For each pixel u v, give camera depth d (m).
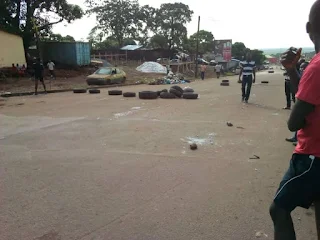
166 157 5.68
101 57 49.91
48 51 35.72
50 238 3.19
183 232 3.28
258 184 4.47
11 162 5.50
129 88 21.98
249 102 12.90
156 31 63.91
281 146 6.36
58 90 19.28
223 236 3.20
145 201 3.96
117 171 5.00
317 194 2.14
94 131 7.78
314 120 2.06
